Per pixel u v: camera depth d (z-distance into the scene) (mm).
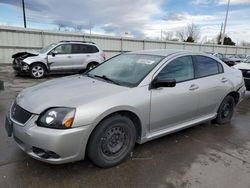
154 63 3566
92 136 2760
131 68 3666
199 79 3992
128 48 23406
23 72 10820
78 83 3389
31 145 2584
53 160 2578
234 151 3621
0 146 3439
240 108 6324
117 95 2939
